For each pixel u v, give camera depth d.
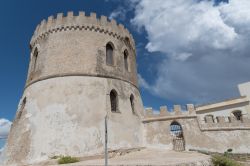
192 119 28.23
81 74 23.91
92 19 26.94
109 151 21.20
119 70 26.70
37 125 21.78
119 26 29.34
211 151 26.97
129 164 14.77
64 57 24.78
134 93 28.02
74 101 22.41
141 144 26.11
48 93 23.20
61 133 20.75
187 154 22.31
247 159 24.45
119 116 23.83
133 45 32.12
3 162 22.73
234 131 28.84
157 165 14.10
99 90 23.64
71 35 25.83
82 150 20.28
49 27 27.22
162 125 27.84
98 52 25.53
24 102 25.88
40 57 26.41
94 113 22.23
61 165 16.73
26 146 21.27
